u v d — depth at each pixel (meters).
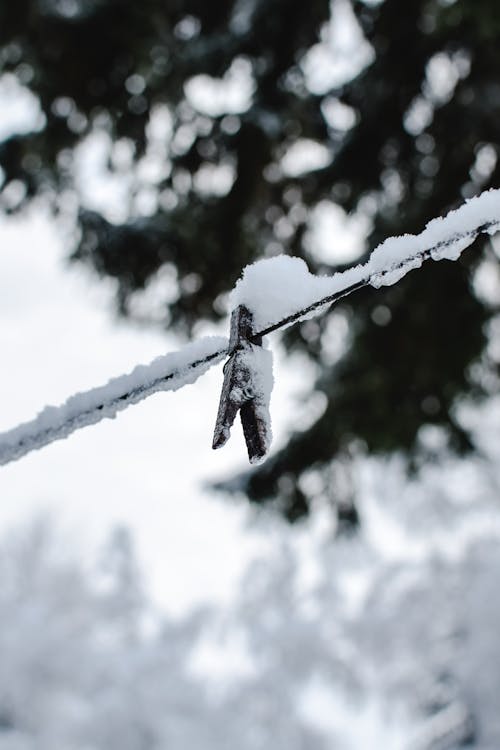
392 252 0.81
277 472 4.60
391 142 4.29
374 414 4.21
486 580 3.96
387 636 4.70
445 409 4.23
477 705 3.91
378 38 4.18
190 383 0.85
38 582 6.85
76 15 4.25
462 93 3.94
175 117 4.73
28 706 6.44
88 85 4.50
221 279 4.91
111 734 6.15
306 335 4.47
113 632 6.79
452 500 5.46
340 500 4.72
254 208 4.81
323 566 5.19
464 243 0.80
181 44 4.59
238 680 5.90
